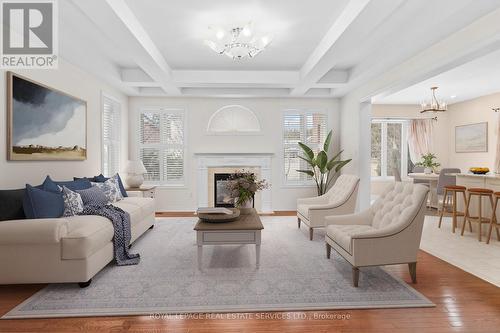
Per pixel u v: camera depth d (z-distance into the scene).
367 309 2.28
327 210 4.13
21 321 2.10
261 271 3.01
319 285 2.68
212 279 2.81
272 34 3.43
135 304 2.33
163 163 6.54
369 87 5.22
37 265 2.53
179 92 6.08
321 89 6.37
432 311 2.24
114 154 5.74
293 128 6.70
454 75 5.58
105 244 2.98
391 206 3.07
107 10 2.72
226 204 6.52
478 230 4.18
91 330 1.99
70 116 4.07
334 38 3.47
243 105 6.59
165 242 4.08
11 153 3.03
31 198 2.74
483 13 2.74
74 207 3.21
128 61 4.89
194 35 3.87
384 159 8.80
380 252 2.63
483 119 7.36
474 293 2.53
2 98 2.96
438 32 3.17
